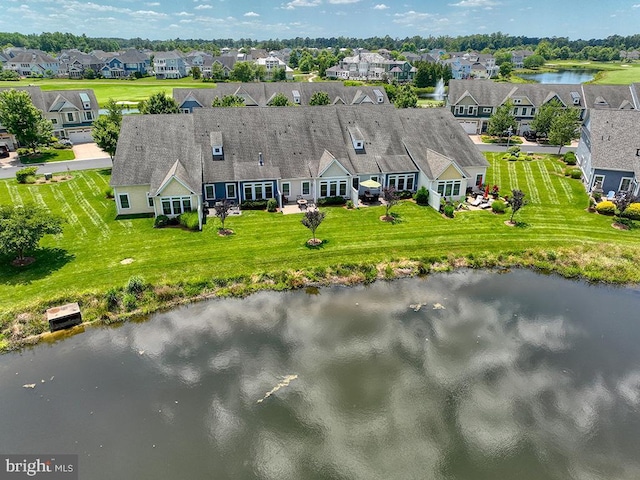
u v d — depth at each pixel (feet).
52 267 113.60
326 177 157.38
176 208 140.87
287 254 122.72
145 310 101.50
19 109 204.44
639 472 66.80
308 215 125.39
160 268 114.62
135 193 144.56
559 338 95.09
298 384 81.87
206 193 153.28
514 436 72.33
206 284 110.01
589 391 81.30
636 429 73.82
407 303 106.73
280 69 543.39
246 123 165.89
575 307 105.70
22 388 79.87
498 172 196.54
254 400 78.23
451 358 89.04
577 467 67.41
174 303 104.73
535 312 103.71
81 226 137.69
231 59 594.65
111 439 70.49
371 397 79.41
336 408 77.05
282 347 91.35
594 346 92.84
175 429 72.43
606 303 107.45
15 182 176.45
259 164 157.38
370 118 177.27
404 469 66.64
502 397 79.77
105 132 188.65
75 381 81.61
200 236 132.16
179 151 151.74
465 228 139.23
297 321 99.60
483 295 110.22
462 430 73.31
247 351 90.02
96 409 75.77
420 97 442.91
